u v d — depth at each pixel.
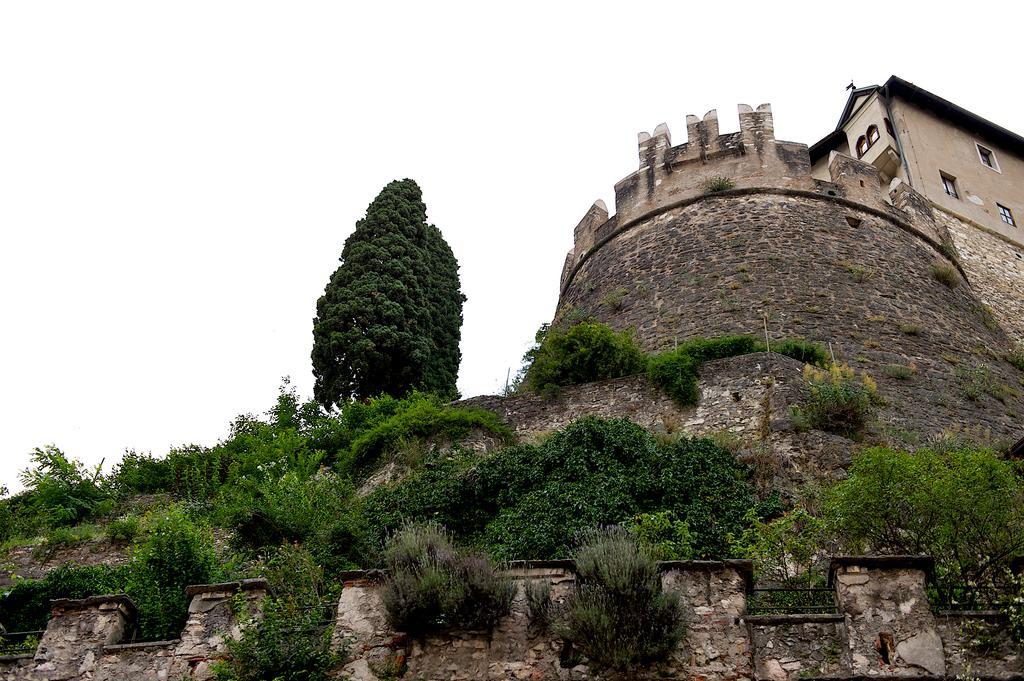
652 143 35.81
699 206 32.78
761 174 33.31
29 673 14.02
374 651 13.22
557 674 12.71
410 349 33.97
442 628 13.25
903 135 37.03
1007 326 32.66
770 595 14.26
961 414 25.05
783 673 12.27
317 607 14.52
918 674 11.85
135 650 14.02
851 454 20.56
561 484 19.81
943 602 13.00
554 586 13.48
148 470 27.94
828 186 33.00
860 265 30.02
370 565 18.53
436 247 39.22
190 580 16.75
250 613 13.93
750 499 19.23
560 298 35.69
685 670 12.47
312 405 31.36
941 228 34.25
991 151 38.72
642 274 31.27
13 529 25.09
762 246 30.50
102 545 23.70
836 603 12.75
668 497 19.23
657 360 24.52
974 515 14.13
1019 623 12.08
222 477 27.53
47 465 26.91
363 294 34.81
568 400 24.80
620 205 34.91
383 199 38.44
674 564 13.23
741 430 22.25
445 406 26.09
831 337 27.00
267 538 19.53
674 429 22.80
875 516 14.67
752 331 27.42
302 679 12.90
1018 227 36.91
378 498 21.11
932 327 28.52
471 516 20.25
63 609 14.57
